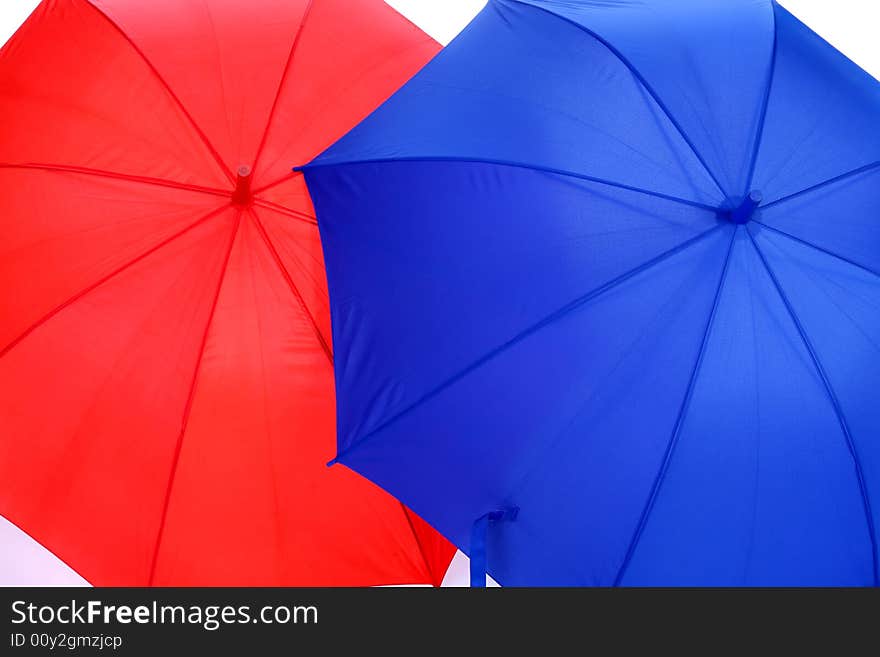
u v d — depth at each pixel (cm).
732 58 269
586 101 260
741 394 251
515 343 251
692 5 290
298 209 282
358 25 317
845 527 262
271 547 288
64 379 281
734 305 246
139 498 282
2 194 289
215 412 280
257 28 305
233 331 279
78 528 284
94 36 299
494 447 257
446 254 257
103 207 282
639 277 246
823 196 253
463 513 265
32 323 281
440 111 268
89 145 287
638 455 251
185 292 278
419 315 257
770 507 257
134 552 283
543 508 259
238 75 293
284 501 287
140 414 280
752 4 292
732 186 246
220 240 278
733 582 260
